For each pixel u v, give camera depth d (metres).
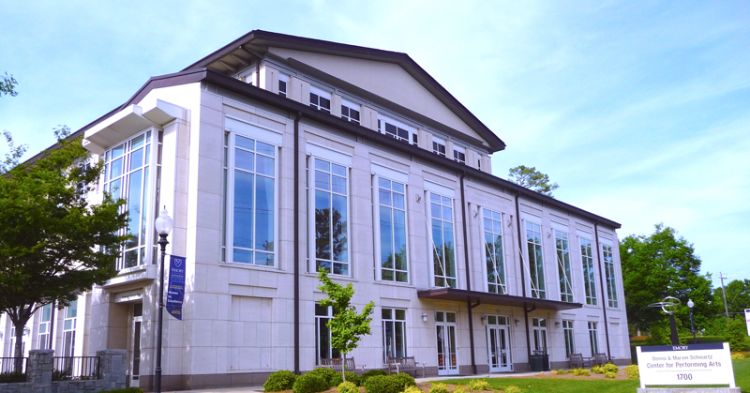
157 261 22.78
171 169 23.36
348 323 20.27
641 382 16.30
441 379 25.81
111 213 20.97
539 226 43.84
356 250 28.92
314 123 28.34
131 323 24.53
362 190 30.09
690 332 59.06
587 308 47.19
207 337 22.14
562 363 41.84
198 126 23.59
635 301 58.41
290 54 31.30
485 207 38.59
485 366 34.66
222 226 23.70
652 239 59.44
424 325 31.61
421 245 32.84
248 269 23.95
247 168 25.02
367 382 18.98
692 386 15.58
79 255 20.61
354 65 34.81
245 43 29.38
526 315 39.12
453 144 41.69
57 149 24.06
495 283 37.69
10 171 22.69
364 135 30.55
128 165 25.05
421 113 38.94
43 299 22.33
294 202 26.34
